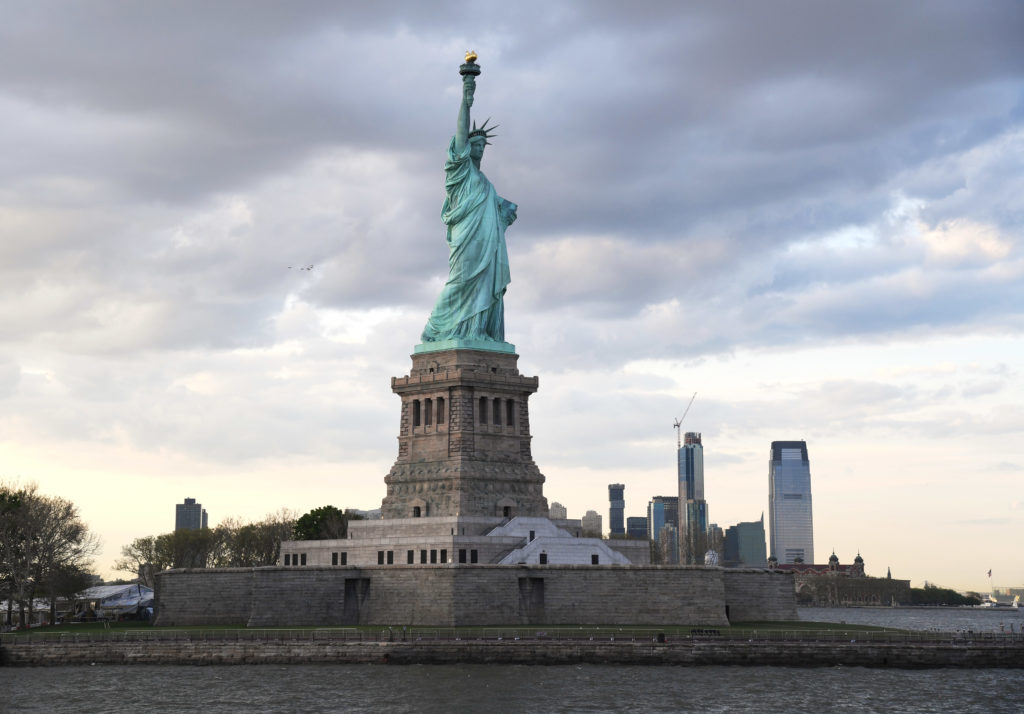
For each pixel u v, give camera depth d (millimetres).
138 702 197250
